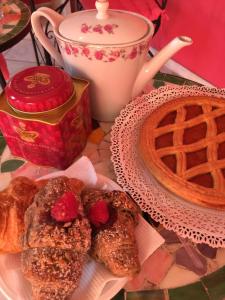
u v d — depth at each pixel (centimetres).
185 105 42
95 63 36
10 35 65
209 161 35
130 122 41
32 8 88
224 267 31
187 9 93
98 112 43
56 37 36
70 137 36
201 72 103
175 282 30
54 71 35
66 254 24
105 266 27
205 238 31
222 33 88
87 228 26
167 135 38
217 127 39
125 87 39
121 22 35
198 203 33
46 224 25
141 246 29
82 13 38
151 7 79
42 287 24
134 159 37
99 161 40
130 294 29
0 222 27
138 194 34
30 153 37
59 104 32
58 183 28
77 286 26
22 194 30
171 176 34
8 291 26
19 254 29
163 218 32
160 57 38
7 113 33
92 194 30
